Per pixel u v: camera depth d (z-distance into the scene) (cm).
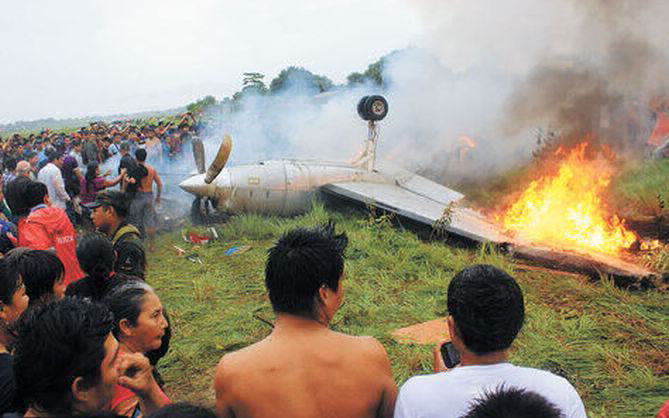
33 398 166
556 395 186
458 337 199
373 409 200
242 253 821
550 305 591
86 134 1467
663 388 413
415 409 189
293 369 191
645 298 608
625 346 488
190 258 808
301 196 1009
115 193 458
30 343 165
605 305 580
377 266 735
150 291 255
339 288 209
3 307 261
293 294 199
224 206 976
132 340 247
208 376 468
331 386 193
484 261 737
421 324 548
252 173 984
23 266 269
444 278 683
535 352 473
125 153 995
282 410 188
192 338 534
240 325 561
